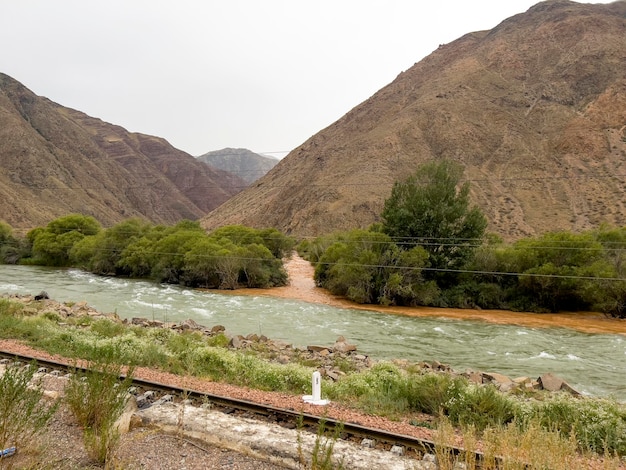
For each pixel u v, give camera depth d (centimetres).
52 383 959
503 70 16488
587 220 8275
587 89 13588
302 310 3675
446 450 577
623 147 10431
